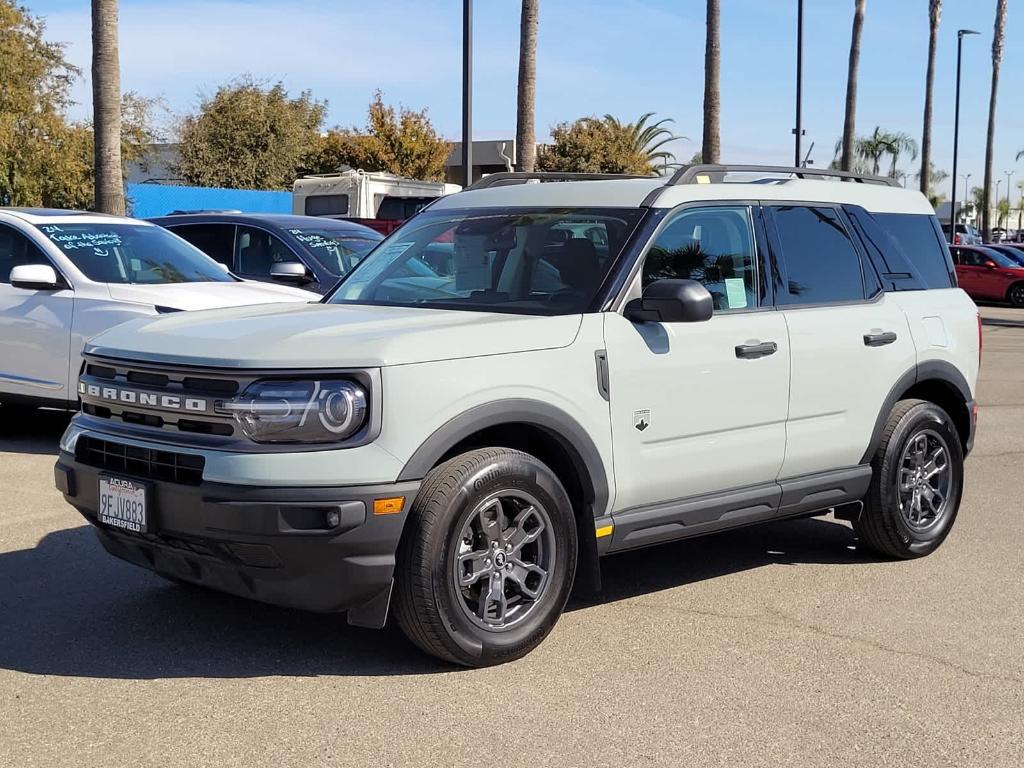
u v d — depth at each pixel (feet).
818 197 19.66
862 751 12.55
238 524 13.26
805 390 18.25
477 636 14.38
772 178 19.71
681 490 16.79
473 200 19.06
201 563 14.12
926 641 16.14
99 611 16.81
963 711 13.69
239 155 130.00
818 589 18.67
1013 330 75.56
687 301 15.51
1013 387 45.55
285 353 13.65
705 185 17.81
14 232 29.71
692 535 17.21
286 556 13.35
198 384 13.98
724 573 19.60
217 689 13.94
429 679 14.33
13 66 96.17
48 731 12.71
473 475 14.07
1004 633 16.52
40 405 28.91
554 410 14.94
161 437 14.12
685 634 16.29
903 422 19.83
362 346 13.74
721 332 17.03
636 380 15.92
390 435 13.52
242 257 37.14
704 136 92.32
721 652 15.56
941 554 20.94
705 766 12.09
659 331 16.30
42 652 15.14
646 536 16.44
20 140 95.96
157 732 12.71
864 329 19.25
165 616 16.61
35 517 22.18
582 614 17.17
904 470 20.24
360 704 13.52
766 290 18.13
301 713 13.25
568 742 12.60
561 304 16.20
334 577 13.51
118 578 18.43
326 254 36.58
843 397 18.89
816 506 18.93
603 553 16.06
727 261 17.72
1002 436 33.83
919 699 14.03
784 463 18.13
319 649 15.33
